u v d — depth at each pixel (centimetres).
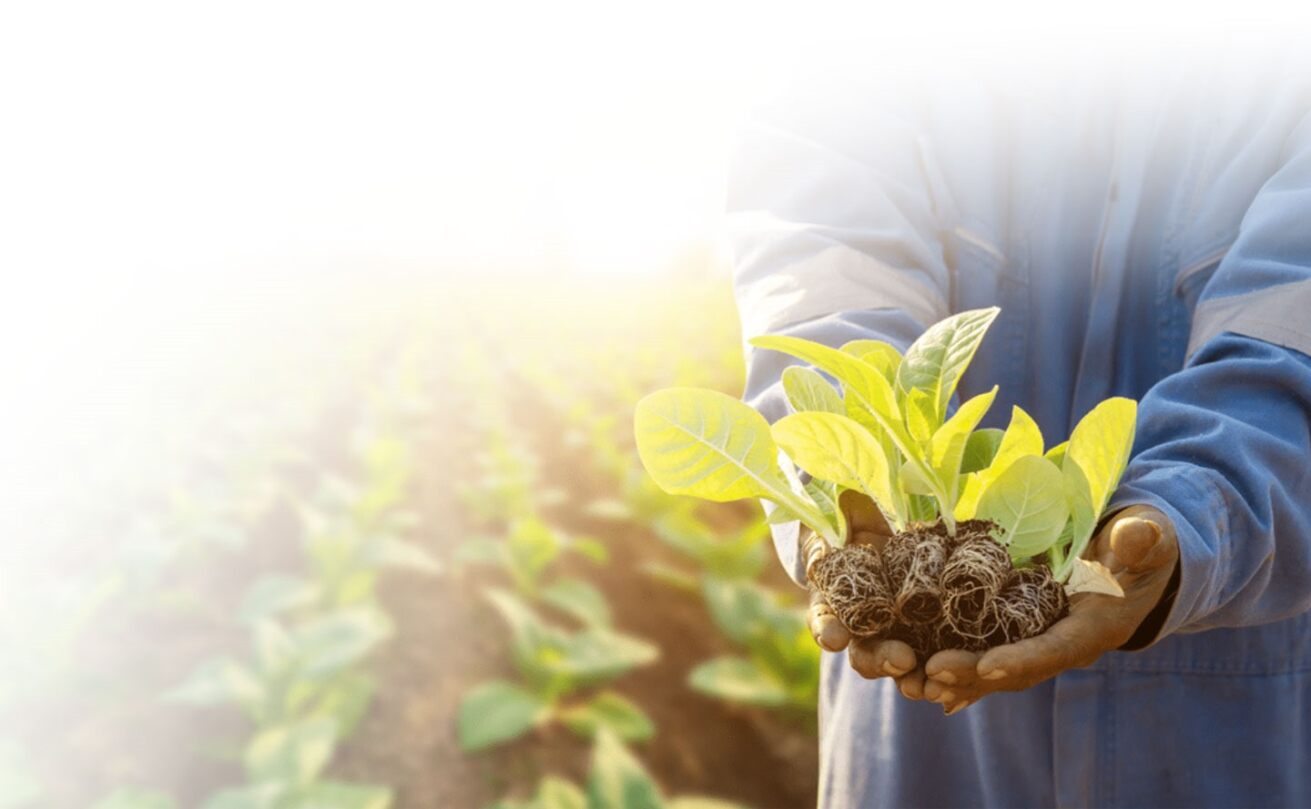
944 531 81
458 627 389
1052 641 70
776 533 93
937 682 73
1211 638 105
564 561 458
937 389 85
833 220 111
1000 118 123
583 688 336
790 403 87
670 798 280
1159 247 114
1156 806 107
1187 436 83
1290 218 92
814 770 294
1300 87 105
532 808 242
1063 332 117
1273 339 87
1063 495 78
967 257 119
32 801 279
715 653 369
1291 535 81
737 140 126
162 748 308
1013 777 111
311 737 251
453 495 596
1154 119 116
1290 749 107
